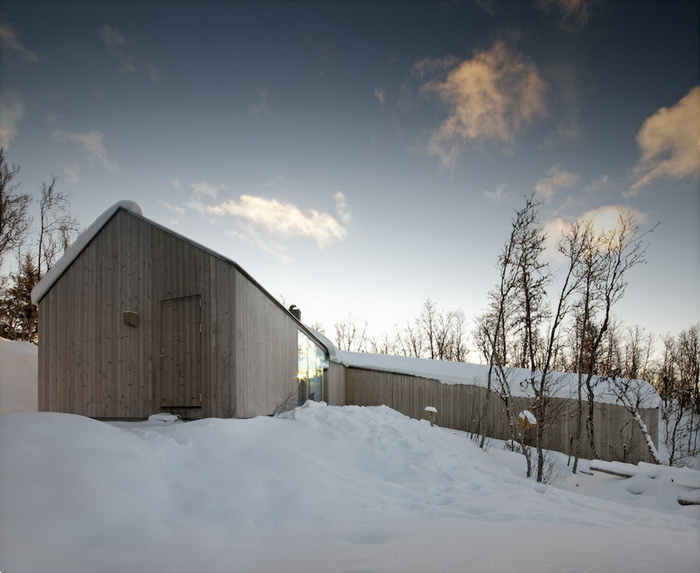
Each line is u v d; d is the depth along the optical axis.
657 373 31.16
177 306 8.73
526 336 14.49
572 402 14.40
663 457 17.27
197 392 8.27
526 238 12.84
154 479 4.14
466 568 2.78
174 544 3.24
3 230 21.44
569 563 2.85
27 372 14.55
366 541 3.53
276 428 6.68
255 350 9.20
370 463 6.80
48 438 4.01
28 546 2.74
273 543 3.46
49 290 10.34
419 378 17.27
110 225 9.77
